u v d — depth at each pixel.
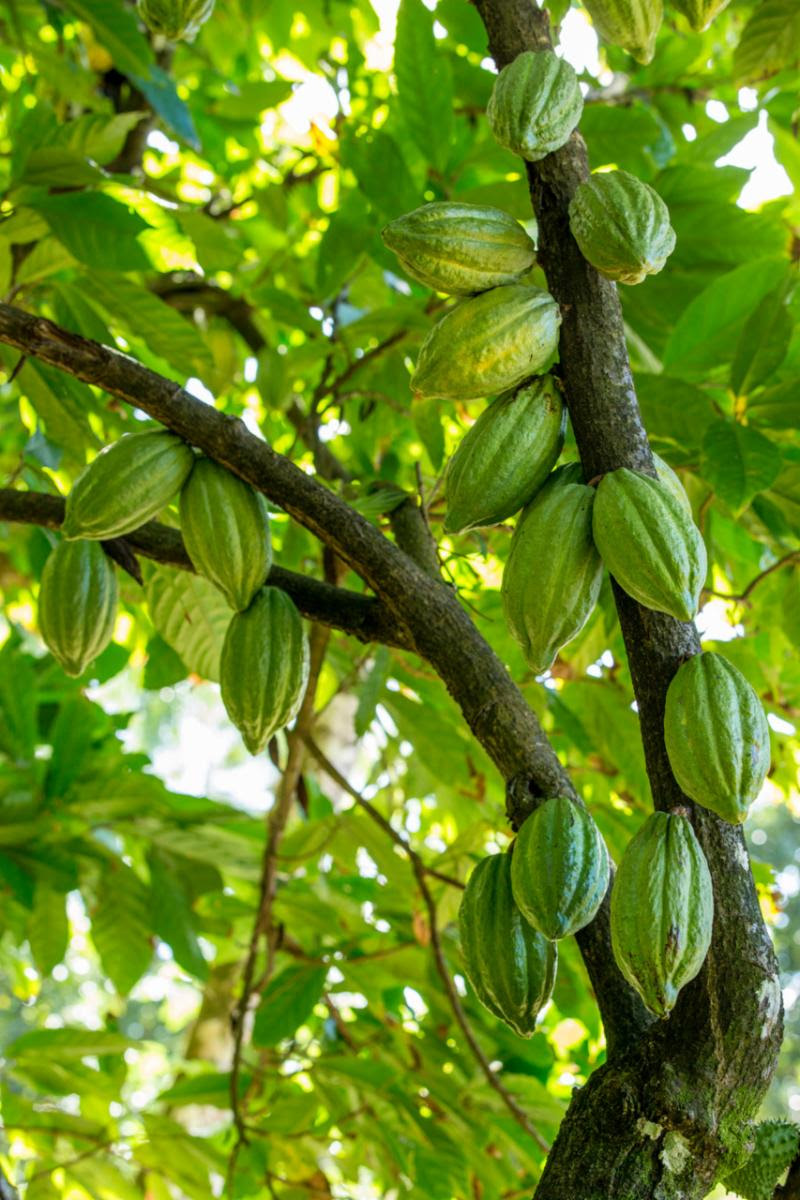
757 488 2.53
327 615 2.02
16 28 3.61
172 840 3.65
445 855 3.59
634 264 1.68
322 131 4.38
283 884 3.72
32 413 3.58
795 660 3.73
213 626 2.96
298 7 4.83
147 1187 3.80
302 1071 3.47
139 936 3.66
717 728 1.45
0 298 2.89
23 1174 3.82
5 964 4.77
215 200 4.71
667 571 1.54
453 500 1.73
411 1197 3.43
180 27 2.45
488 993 1.62
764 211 3.63
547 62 1.81
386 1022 3.64
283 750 6.95
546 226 1.80
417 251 1.75
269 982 3.51
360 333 3.41
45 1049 3.52
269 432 4.51
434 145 3.35
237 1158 3.44
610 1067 1.42
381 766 4.00
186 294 4.42
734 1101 1.36
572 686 3.55
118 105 4.48
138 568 2.22
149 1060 7.75
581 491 1.65
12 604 5.63
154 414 1.88
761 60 2.96
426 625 1.73
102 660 3.88
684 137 4.09
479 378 1.70
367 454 3.88
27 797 3.56
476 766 3.53
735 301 2.86
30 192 2.65
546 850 1.52
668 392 2.74
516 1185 3.53
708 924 1.39
